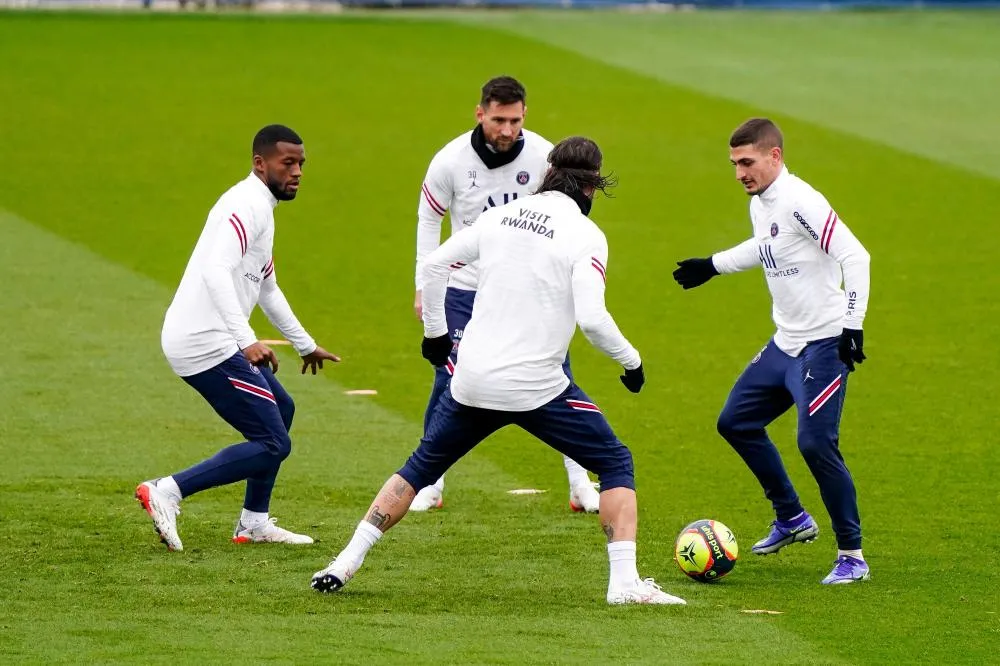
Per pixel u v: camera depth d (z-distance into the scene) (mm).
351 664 21188
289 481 34750
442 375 32844
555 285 24562
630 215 70062
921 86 97250
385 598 25359
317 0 118812
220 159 78125
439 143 82875
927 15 120000
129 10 114000
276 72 96312
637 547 29688
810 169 77875
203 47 101500
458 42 105688
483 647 22219
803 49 107062
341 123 86000
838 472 27000
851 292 26141
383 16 114375
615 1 121750
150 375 45156
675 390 44781
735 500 33656
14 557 27828
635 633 23266
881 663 22109
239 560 27891
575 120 87000
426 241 33375
